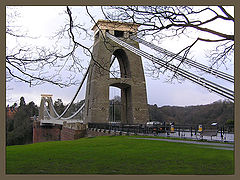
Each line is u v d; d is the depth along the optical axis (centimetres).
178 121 6000
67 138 4700
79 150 1430
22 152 1383
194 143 1498
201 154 1118
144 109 4625
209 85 1275
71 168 948
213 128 1688
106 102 4519
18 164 1028
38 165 1006
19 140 7369
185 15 1059
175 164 964
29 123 8119
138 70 4741
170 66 1582
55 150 1455
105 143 1750
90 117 4472
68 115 6912
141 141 1750
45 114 8131
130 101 4712
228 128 2197
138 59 4778
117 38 3816
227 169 866
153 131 2434
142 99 4659
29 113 8556
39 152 1378
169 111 6738
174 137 1919
